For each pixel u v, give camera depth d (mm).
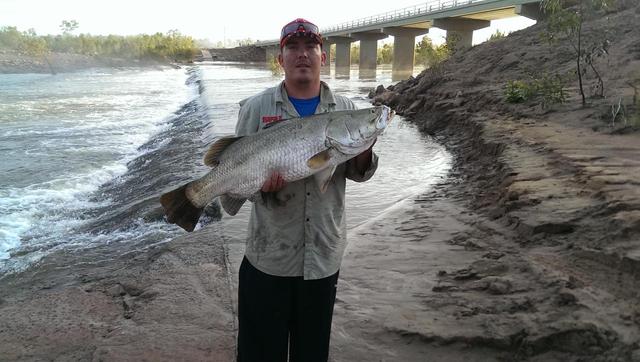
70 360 4230
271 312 3014
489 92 16469
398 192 9414
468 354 3836
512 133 11109
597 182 6395
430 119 17797
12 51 92062
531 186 6969
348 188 9805
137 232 8203
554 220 5605
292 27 2861
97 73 76375
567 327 3676
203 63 107500
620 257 4387
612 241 4820
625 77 13602
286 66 2963
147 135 19594
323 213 2922
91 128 20938
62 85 47406
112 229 8633
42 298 5523
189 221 3098
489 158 10477
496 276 4875
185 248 6652
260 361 3100
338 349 4062
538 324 3846
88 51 115125
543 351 3676
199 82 43344
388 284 5195
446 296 4711
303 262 2924
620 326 3613
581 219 5520
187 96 37062
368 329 4305
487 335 3875
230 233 7105
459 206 7910
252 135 2943
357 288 5180
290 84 3004
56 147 16734
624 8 20531
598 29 18625
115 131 20312
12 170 13555
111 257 7266
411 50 63219
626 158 7668
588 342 3568
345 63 81500
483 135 11812
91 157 15328
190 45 126312
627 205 5355
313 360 3115
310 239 2906
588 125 10617
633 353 3355
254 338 3082
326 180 2842
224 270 5859
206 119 19703
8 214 9930
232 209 3098
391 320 4367
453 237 6418
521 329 3848
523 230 5832
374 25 64688
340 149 2824
